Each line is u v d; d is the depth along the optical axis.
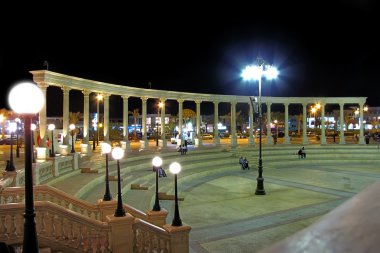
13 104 5.05
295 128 108.12
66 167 19.86
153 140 61.50
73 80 26.78
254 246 12.72
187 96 41.19
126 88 34.25
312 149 44.09
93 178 18.95
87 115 29.36
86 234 8.85
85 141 29.50
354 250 0.89
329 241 0.99
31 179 5.20
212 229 14.79
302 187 24.69
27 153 5.17
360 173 31.84
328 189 23.91
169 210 18.08
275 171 33.41
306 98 47.97
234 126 44.50
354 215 1.16
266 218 16.47
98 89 30.41
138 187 21.05
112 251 8.86
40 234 8.55
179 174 28.02
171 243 9.54
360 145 46.19
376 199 1.29
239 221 16.02
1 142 41.91
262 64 23.36
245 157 37.03
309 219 16.25
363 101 47.75
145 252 9.48
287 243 1.07
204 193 22.72
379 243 0.90
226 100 44.22
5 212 8.23
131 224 9.09
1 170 17.36
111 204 11.00
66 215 8.71
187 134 53.91
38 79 22.97
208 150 39.06
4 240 8.23
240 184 26.17
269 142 47.97
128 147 35.31
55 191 10.89
